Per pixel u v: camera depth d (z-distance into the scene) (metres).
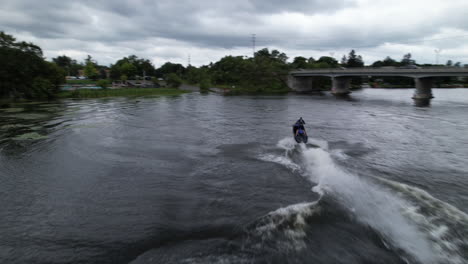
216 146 21.09
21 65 66.31
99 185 13.76
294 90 110.88
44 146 21.23
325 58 180.50
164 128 29.19
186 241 8.92
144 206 11.46
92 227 9.96
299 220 9.73
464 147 20.53
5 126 29.56
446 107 50.00
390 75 75.56
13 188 13.51
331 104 57.81
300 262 7.68
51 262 8.11
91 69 155.88
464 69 57.34
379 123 32.34
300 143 21.34
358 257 7.84
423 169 15.47
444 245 8.24
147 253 8.39
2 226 10.12
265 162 16.69
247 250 8.27
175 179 14.35
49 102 60.31
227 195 12.24
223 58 166.50
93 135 25.25
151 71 194.75
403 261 7.64
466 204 11.11
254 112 44.25
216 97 79.62
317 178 13.86
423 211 10.23
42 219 10.59
